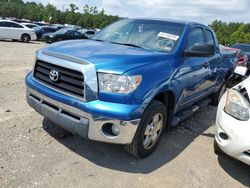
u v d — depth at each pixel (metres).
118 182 3.53
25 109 5.39
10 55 13.08
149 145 4.11
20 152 3.88
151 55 4.05
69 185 3.35
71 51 3.87
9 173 3.41
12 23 23.19
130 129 3.54
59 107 3.70
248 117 3.68
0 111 5.17
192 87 5.05
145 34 4.85
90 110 3.43
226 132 3.81
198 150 4.66
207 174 3.99
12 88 6.76
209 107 7.17
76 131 3.60
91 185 3.41
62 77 3.69
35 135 4.38
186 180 3.78
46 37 25.45
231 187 3.79
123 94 3.47
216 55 6.24
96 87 3.46
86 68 3.47
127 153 4.21
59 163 3.75
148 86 3.69
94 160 3.93
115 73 3.47
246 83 4.22
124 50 4.10
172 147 4.64
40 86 3.93
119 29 5.21
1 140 4.11
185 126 5.65
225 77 7.26
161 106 4.04
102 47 4.18
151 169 3.90
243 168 4.29
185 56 4.59
